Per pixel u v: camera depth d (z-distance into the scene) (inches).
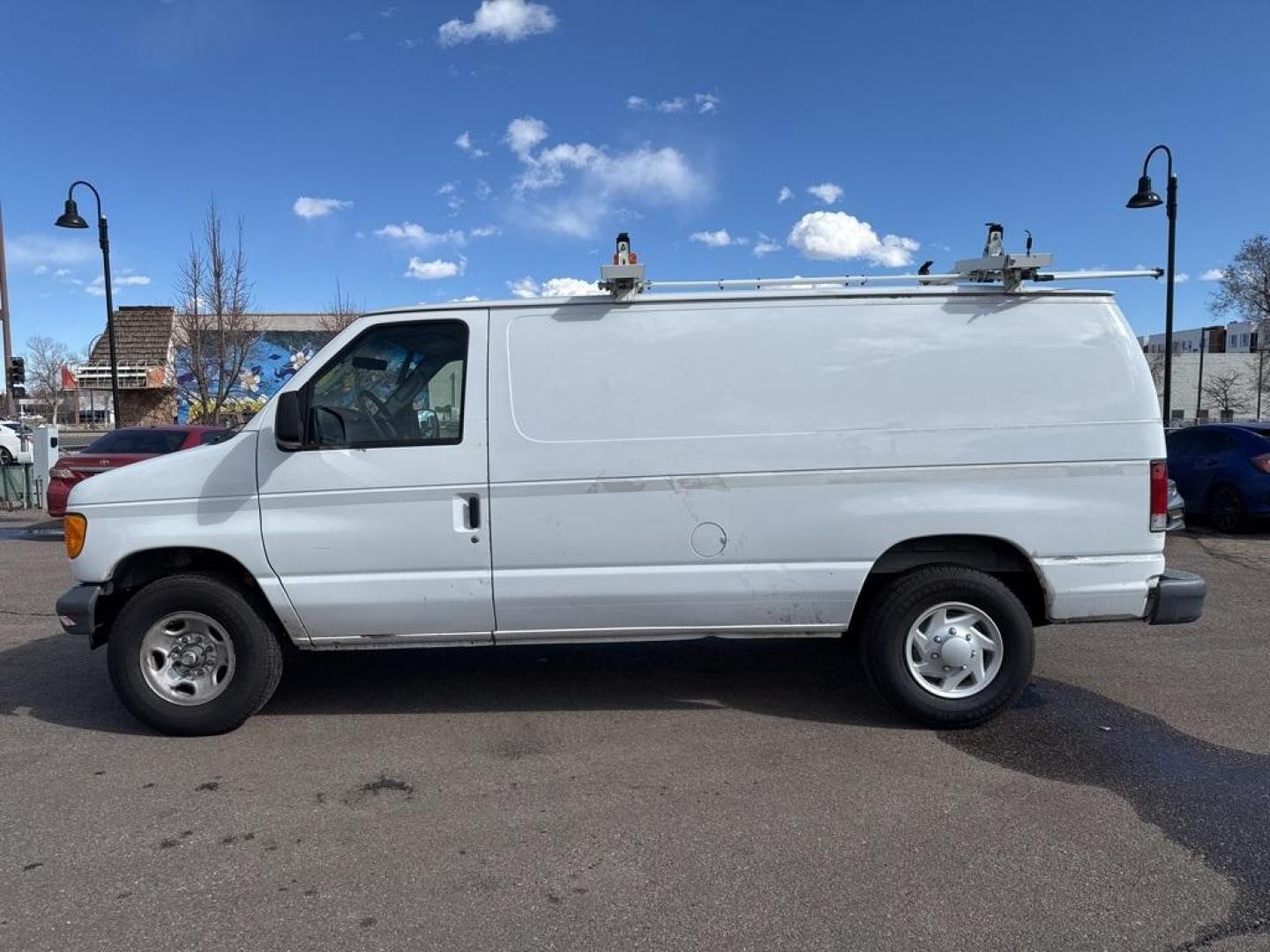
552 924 117.7
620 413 179.3
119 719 196.4
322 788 159.8
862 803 151.8
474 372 180.4
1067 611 180.2
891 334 180.2
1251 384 2704.2
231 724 183.8
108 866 133.3
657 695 209.5
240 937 115.1
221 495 179.8
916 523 178.4
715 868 131.2
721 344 180.5
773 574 180.1
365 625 182.4
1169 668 228.1
